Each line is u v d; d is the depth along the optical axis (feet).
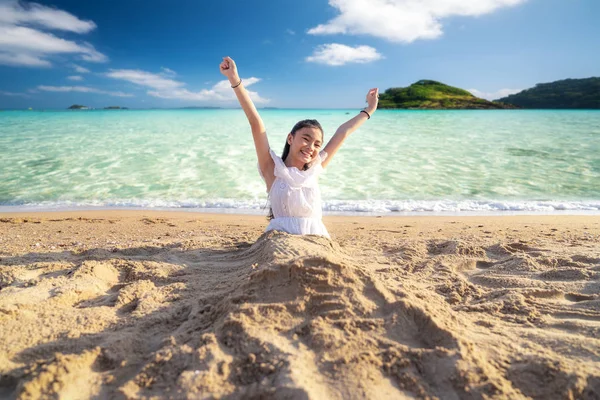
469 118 109.19
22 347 5.39
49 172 28.96
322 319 5.48
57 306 6.92
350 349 4.98
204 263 9.54
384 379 4.59
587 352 5.41
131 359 5.17
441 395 4.45
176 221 17.98
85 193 23.66
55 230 15.85
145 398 4.34
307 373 4.52
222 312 5.97
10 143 43.68
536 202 21.97
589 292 8.00
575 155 37.09
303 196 9.43
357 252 11.70
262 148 9.61
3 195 23.02
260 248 8.79
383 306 5.88
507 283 8.67
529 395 4.56
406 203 21.88
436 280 9.02
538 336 5.94
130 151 38.83
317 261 6.40
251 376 4.59
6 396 4.52
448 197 23.15
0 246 12.76
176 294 7.32
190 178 27.58
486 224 17.37
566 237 14.15
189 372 4.60
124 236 14.83
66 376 4.63
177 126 74.13
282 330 5.36
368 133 60.64
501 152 39.19
